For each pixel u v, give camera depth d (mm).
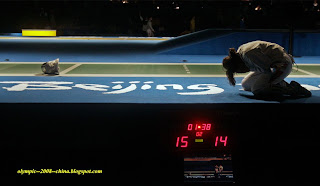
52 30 25969
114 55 12617
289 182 5824
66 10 34125
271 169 5754
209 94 6277
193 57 12289
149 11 32844
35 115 5543
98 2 34125
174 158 5703
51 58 11617
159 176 5762
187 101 5676
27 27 32938
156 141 5645
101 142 5637
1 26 33250
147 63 10531
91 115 5555
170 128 5605
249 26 18359
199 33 14938
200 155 5707
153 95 6160
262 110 5598
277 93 5934
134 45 16891
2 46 16078
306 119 5625
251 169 5781
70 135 5609
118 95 6137
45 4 34000
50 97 5926
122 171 5754
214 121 5605
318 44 12766
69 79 7688
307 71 9125
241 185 5781
